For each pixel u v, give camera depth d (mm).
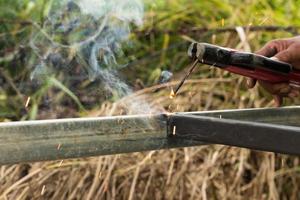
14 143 1102
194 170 2535
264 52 1639
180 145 1326
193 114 1345
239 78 2756
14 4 2916
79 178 2494
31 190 2463
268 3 3189
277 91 1530
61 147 1156
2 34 2895
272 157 2574
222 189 2557
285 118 1470
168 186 2520
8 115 2811
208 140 1280
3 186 2496
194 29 3068
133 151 1259
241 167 2516
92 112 2652
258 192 2555
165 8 3242
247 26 2902
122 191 2521
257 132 1228
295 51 1523
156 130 1285
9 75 2889
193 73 2865
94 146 1202
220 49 1300
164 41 3139
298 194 2643
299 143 1188
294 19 3100
